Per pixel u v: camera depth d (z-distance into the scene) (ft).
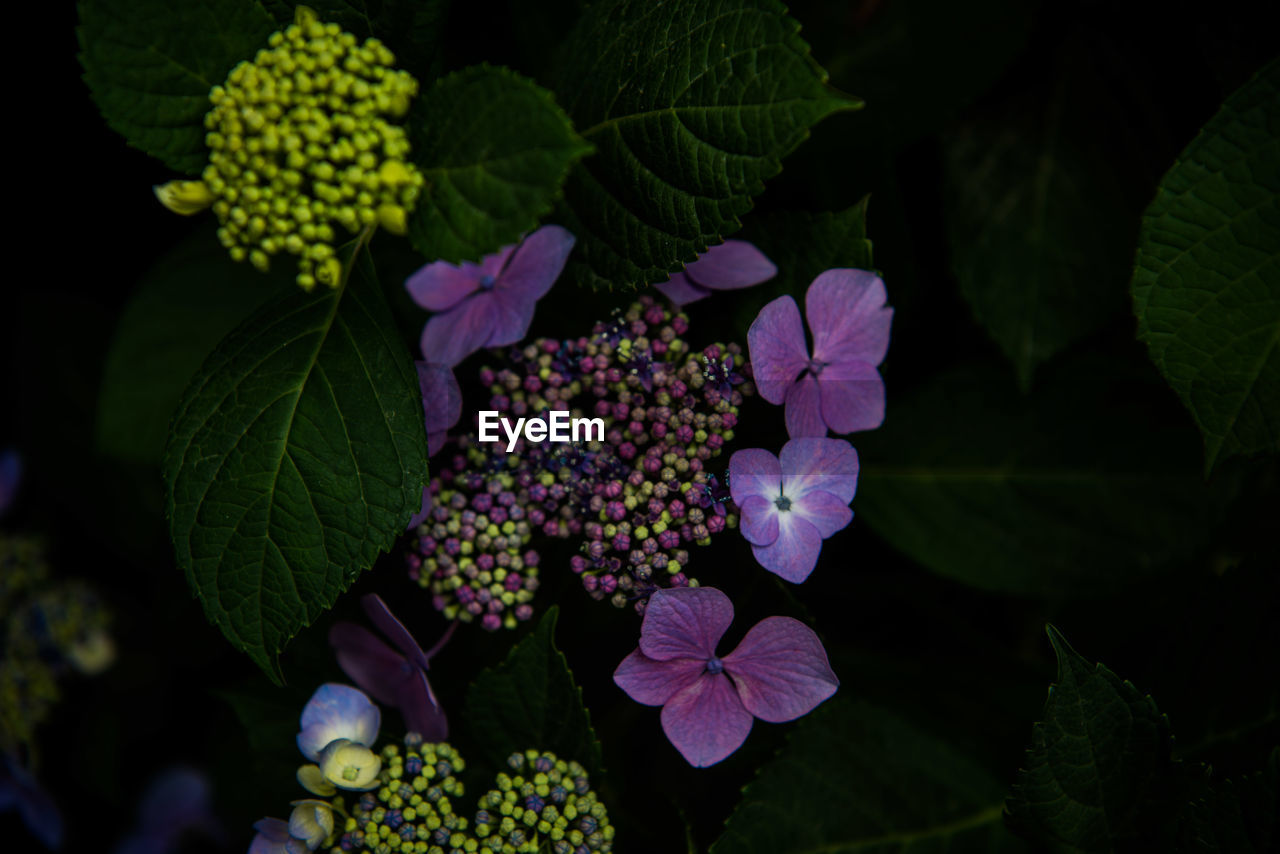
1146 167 1.62
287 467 1.41
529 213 1.35
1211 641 1.54
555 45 1.63
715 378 1.44
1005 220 1.63
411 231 1.38
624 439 1.45
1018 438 1.66
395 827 1.46
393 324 1.43
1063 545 1.65
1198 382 1.45
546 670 1.45
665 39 1.42
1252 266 1.43
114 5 1.39
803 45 1.37
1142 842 1.44
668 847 1.50
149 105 1.40
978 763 1.57
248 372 1.42
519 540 1.47
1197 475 1.64
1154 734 1.42
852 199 1.61
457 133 1.37
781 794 1.53
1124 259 1.61
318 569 1.41
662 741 1.61
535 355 1.48
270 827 1.49
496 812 1.48
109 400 1.65
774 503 1.40
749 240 1.49
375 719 1.49
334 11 1.43
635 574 1.41
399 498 1.41
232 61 1.41
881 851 1.54
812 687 1.41
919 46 1.61
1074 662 1.41
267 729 1.55
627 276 1.45
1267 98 1.42
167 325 1.66
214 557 1.40
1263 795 1.42
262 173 1.39
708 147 1.40
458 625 1.56
